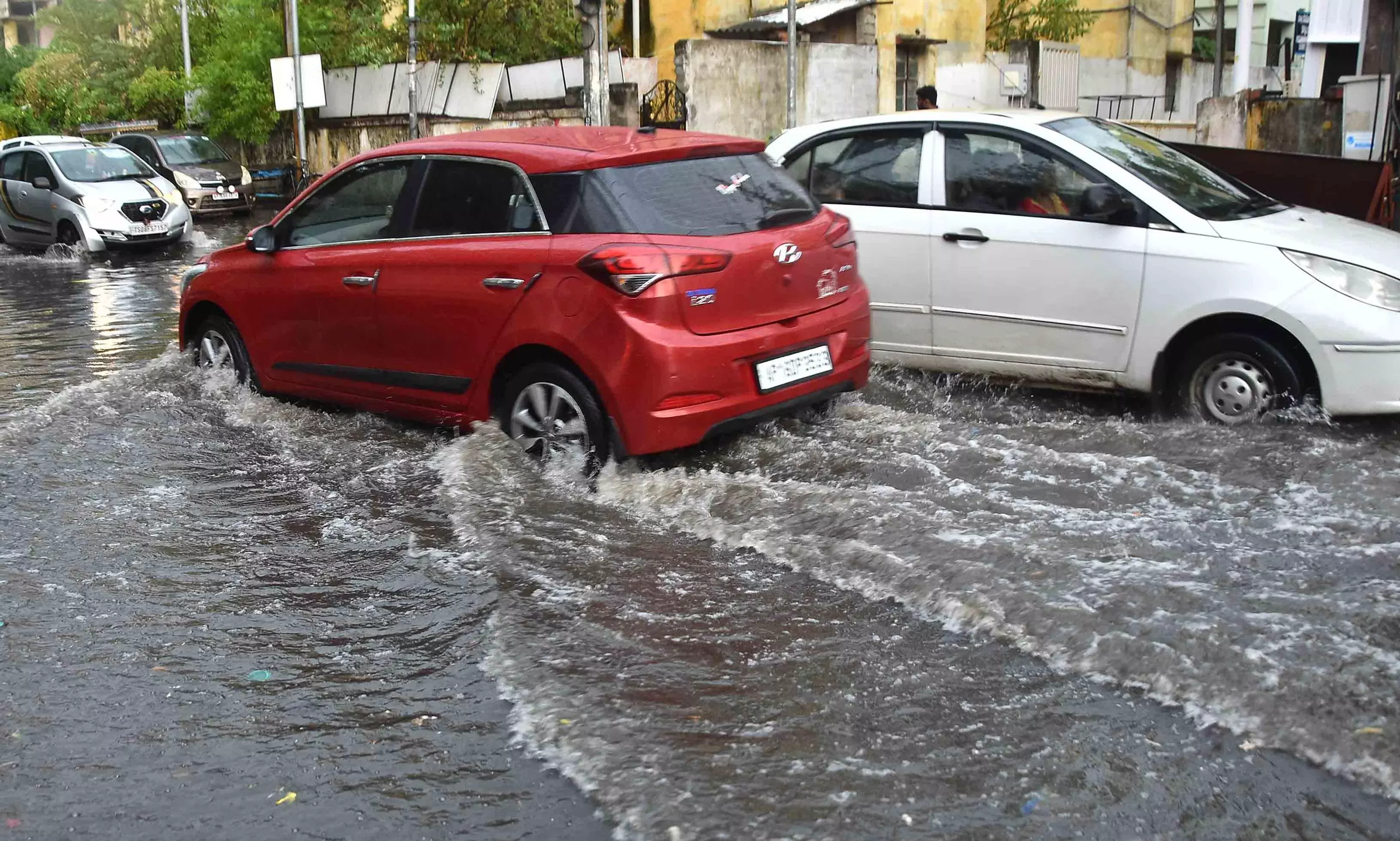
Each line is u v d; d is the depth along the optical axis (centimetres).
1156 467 555
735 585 459
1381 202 918
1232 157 952
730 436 623
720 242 557
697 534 513
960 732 344
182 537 529
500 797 322
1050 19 2666
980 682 374
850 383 618
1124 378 652
